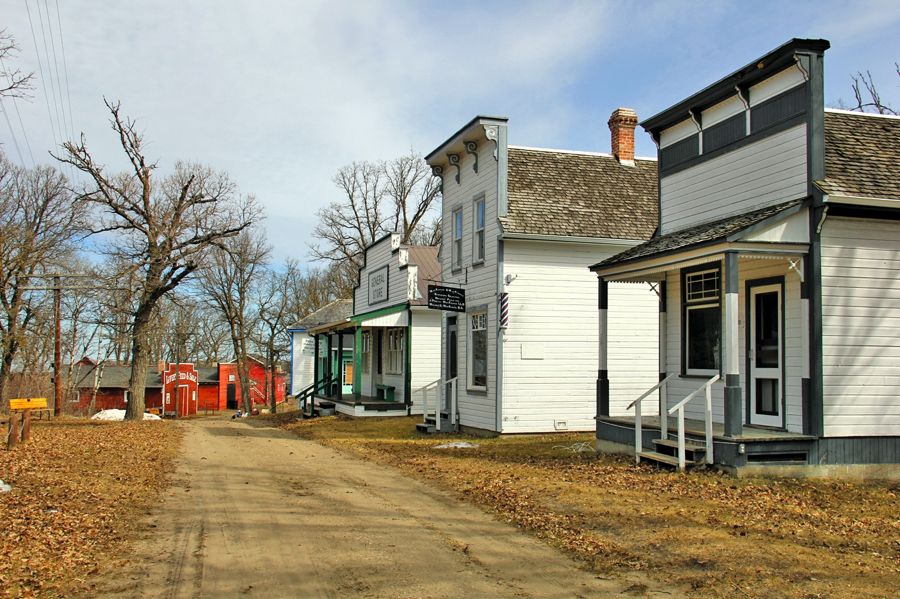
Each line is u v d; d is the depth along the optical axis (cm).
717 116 1400
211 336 7469
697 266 1439
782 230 1140
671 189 1541
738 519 871
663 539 785
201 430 2378
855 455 1150
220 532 851
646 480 1124
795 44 1162
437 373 2802
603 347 1527
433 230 5675
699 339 1448
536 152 2127
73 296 4406
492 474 1227
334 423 2538
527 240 1891
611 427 1470
